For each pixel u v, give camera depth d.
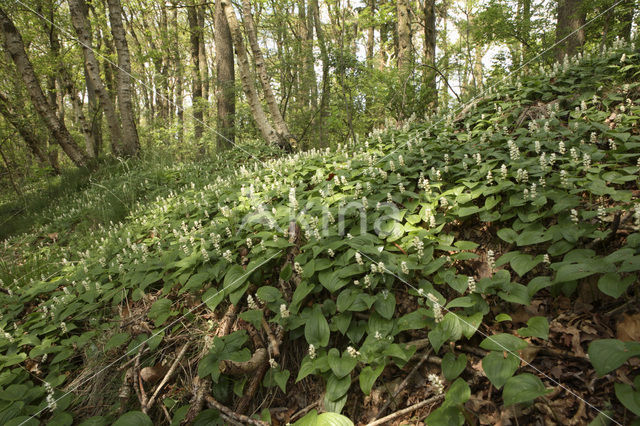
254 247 4.11
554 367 2.55
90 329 4.40
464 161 4.57
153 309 3.97
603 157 3.97
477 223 3.97
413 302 3.32
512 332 2.88
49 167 15.55
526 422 2.34
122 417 2.94
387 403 2.79
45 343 4.09
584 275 2.56
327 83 13.20
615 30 8.49
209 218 5.98
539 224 3.44
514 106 5.92
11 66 16.03
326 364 2.94
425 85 9.89
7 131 15.72
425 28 11.95
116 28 13.48
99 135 24.58
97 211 8.22
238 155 10.76
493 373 2.39
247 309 3.80
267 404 3.20
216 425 2.99
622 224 3.18
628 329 2.52
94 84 13.76
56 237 8.16
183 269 4.28
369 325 3.11
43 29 17.20
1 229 9.87
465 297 2.93
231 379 3.27
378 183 4.81
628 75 5.57
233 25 9.87
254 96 10.67
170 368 3.47
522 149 4.64
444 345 2.91
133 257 5.18
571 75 6.04
